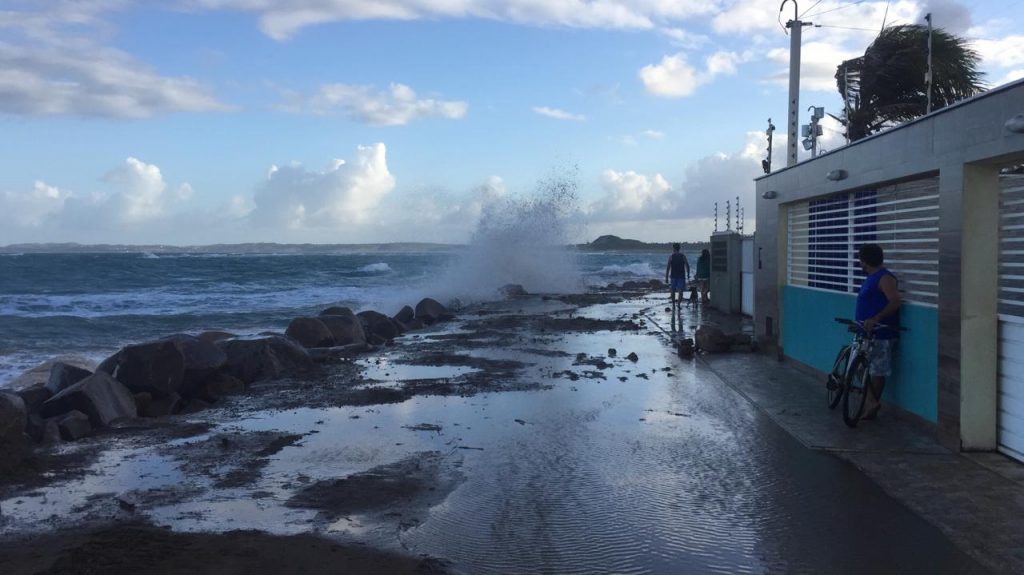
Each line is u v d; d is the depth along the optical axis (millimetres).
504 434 7602
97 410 8266
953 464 6172
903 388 7539
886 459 6402
